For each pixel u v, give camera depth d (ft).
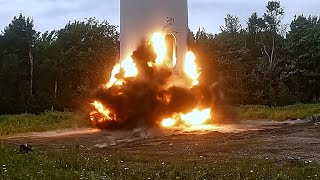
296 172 38.65
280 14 242.99
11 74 204.85
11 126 95.25
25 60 219.41
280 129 80.23
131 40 91.81
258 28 252.83
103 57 205.46
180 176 37.96
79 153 53.36
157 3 91.35
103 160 46.11
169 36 92.17
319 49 201.57
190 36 96.37
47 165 42.68
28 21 232.32
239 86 190.80
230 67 192.44
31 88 208.74
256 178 36.94
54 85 213.87
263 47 228.63
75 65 212.23
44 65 211.82
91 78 199.93
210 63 147.64
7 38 231.09
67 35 242.99
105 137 75.00
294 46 212.02
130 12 92.22
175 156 51.13
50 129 90.22
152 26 90.94
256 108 135.13
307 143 60.80
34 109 195.31
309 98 195.93
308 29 220.23
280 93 184.85
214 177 37.83
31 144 65.67
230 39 223.92
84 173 38.75
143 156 50.70
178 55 91.86
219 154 52.54
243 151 54.54
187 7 95.30
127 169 41.01
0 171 39.45
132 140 69.62
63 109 191.62
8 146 58.59
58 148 59.88
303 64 202.80
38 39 246.88
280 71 204.44
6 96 200.13
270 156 50.21
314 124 88.12
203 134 73.15
